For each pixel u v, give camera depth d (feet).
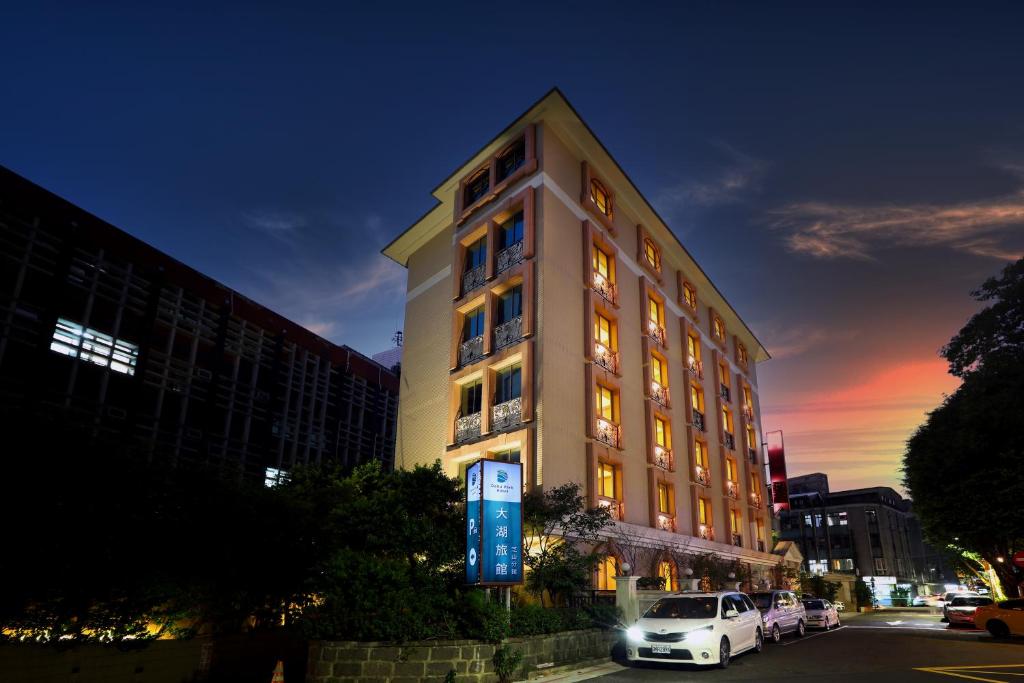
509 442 64.03
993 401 69.77
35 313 58.80
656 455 79.20
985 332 74.79
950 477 75.25
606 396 73.92
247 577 43.37
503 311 72.95
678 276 100.99
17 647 31.55
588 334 71.31
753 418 124.16
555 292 68.54
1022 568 72.79
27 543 31.37
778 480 122.42
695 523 86.94
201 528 39.81
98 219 65.57
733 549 96.12
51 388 57.16
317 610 39.27
